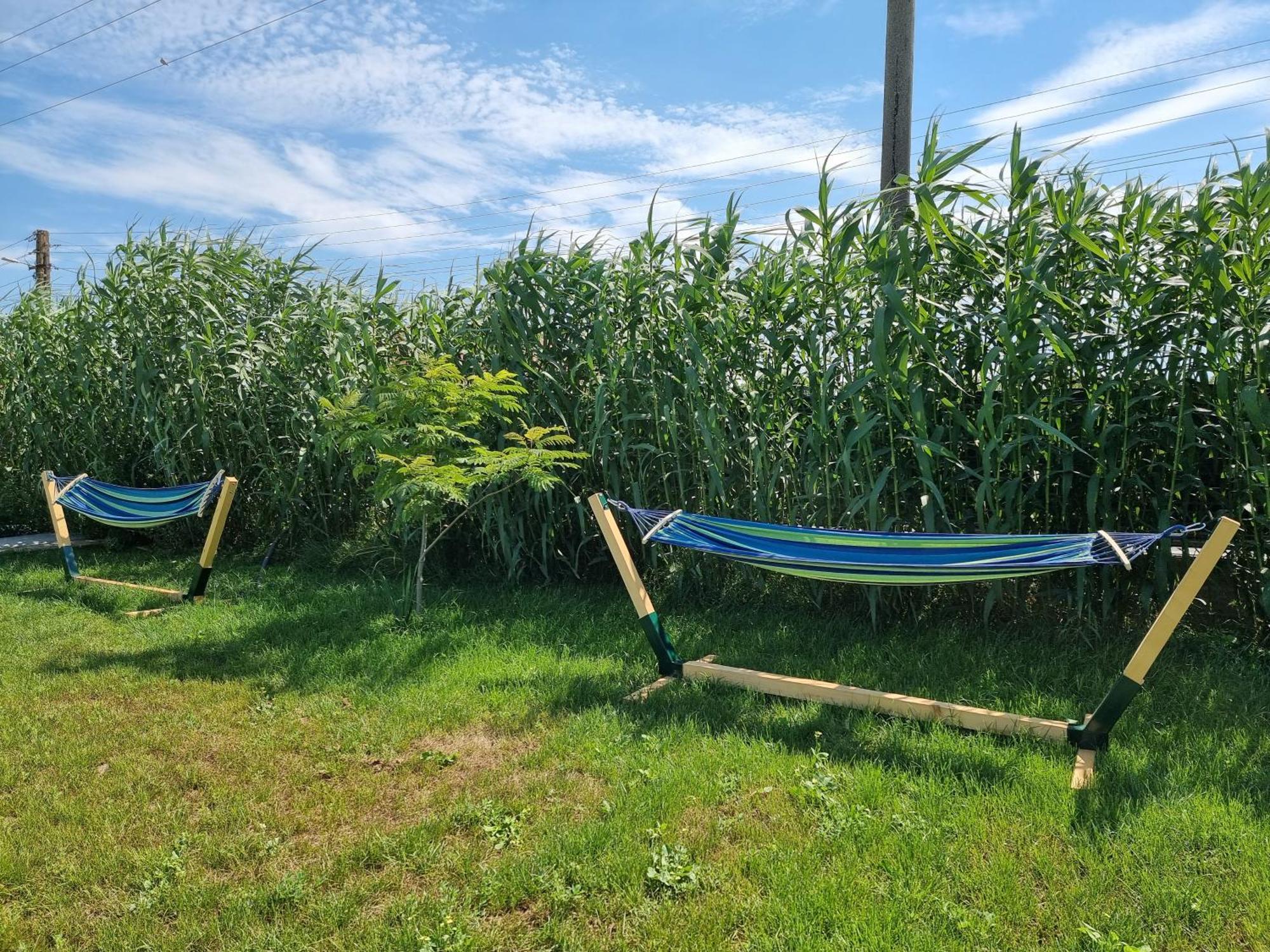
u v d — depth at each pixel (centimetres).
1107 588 467
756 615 557
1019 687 418
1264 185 406
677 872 267
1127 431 456
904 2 670
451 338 676
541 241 615
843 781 325
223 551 850
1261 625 457
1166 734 355
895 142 679
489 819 306
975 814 296
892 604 527
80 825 309
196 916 256
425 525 580
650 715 395
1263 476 416
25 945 244
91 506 707
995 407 482
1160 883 254
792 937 237
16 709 421
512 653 493
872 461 503
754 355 554
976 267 471
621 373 589
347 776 346
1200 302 443
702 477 578
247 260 805
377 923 249
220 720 407
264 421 785
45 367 876
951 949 229
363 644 513
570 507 638
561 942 240
